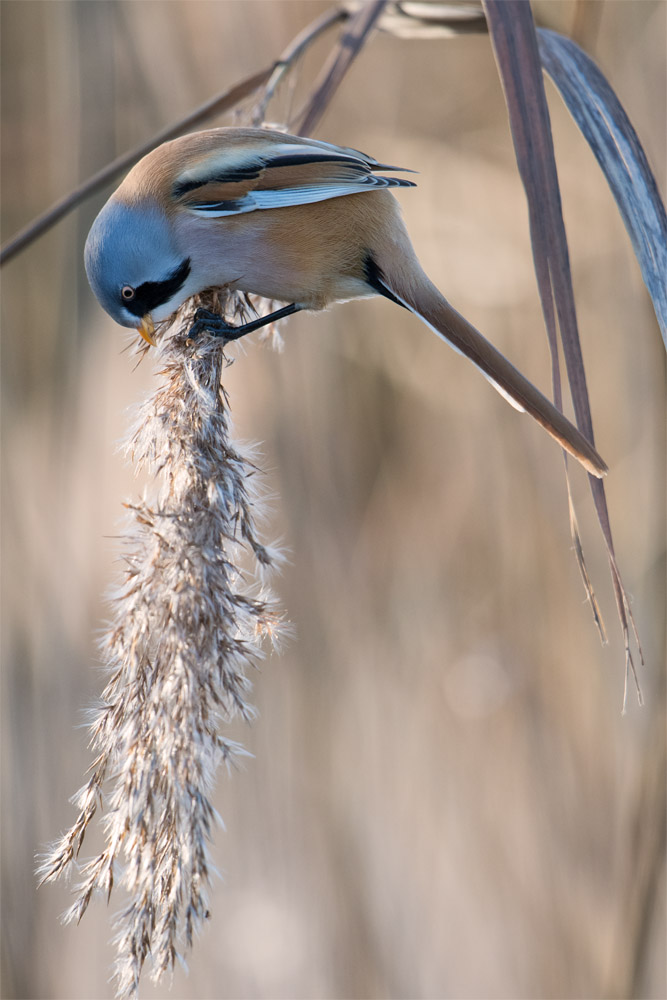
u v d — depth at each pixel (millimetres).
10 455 10227
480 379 11242
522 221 11445
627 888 7879
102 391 9617
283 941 10258
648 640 8273
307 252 5734
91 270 5863
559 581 10641
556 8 7316
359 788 10578
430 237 11586
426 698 10766
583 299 10781
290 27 9984
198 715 4285
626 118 5117
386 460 11469
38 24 11938
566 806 10352
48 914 9797
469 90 11984
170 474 4703
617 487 10250
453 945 10484
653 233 4914
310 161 5688
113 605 4480
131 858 4148
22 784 9688
